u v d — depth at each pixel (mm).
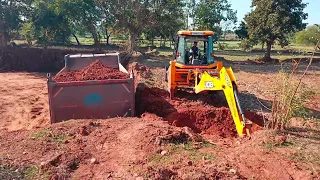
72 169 6066
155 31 34719
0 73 23656
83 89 9000
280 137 7387
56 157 6305
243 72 22375
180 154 6445
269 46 30938
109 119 8695
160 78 16625
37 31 29734
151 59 28453
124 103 9273
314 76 20000
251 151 6895
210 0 40625
